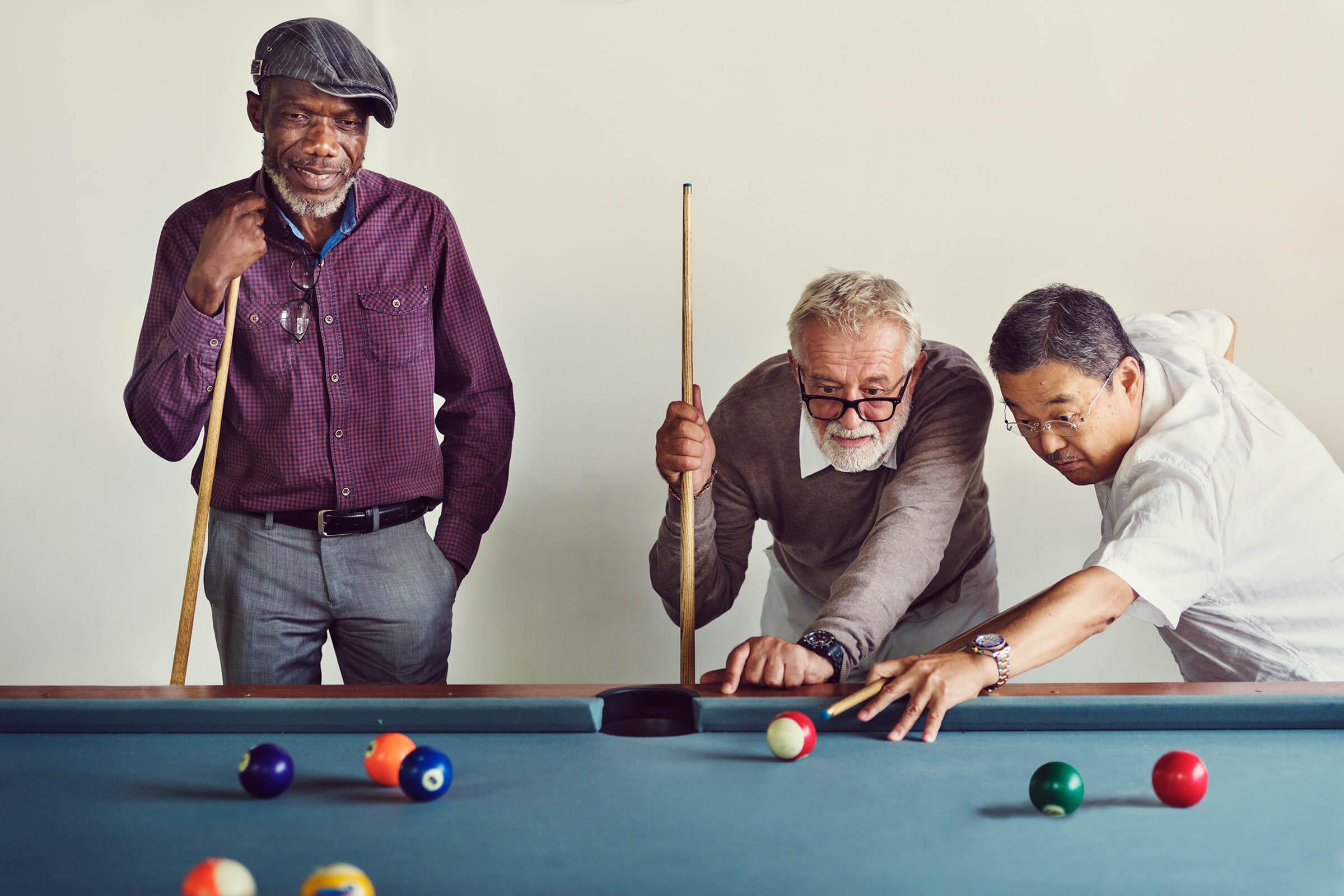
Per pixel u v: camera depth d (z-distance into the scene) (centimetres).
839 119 321
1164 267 318
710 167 323
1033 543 319
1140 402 180
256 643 202
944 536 186
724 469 233
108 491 308
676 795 104
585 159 325
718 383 326
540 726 126
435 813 99
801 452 225
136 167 307
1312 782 108
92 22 305
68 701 128
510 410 226
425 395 211
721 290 324
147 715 126
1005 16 318
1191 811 100
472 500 223
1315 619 181
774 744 115
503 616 328
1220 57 314
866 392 200
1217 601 179
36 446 306
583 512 327
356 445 204
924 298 322
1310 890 82
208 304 188
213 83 311
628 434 326
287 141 193
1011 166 320
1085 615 142
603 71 324
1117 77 316
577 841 92
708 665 322
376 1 321
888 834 94
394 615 206
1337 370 315
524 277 326
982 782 109
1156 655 321
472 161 326
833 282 204
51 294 305
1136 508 161
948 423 199
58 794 106
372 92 196
